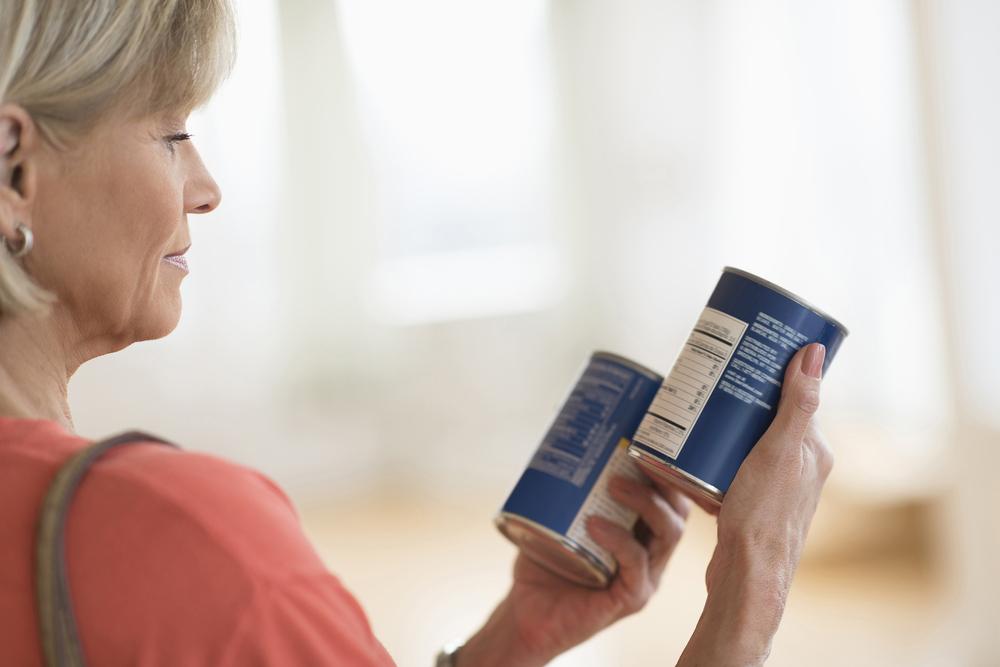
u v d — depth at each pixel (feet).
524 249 16.83
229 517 1.75
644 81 15.98
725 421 2.45
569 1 16.28
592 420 2.88
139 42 2.00
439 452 16.67
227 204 15.93
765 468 2.39
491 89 16.58
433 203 16.71
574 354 16.83
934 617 10.07
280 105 16.05
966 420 8.70
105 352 2.23
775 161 13.83
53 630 1.66
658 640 9.78
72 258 2.07
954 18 8.11
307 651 1.70
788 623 10.18
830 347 2.50
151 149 2.11
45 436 1.86
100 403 15.69
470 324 16.83
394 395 16.72
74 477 1.74
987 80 7.93
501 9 16.38
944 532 11.18
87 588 1.69
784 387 2.44
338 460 16.46
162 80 2.07
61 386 2.16
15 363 2.08
